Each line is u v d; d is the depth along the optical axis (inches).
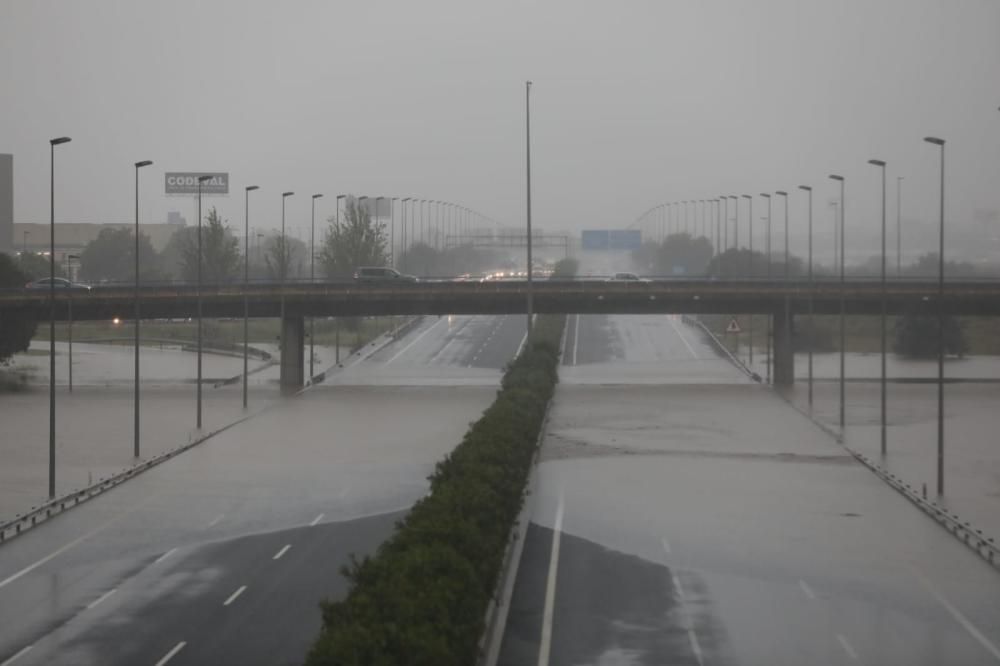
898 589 1918.1
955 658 1566.2
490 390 4953.3
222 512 2492.6
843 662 1550.2
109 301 5073.8
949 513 2402.8
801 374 5625.0
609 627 1710.1
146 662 1526.8
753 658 1567.4
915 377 5423.2
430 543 1515.7
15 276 5757.9
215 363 6235.2
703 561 2101.4
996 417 4089.6
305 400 4608.8
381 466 3068.4
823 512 2536.9
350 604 1236.5
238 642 1608.0
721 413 4239.7
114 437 3582.7
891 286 5113.2
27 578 1957.4
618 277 7209.6
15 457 3203.7
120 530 2321.6
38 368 5925.2
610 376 5565.9
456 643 1214.9
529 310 4633.4
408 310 5260.8
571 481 2901.1
